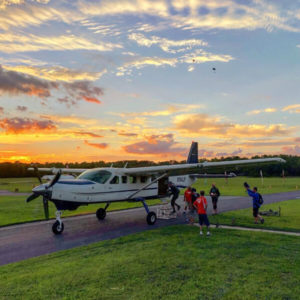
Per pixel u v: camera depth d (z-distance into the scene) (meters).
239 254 7.06
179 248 7.70
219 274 5.72
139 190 13.20
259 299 4.66
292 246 7.83
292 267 6.10
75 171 16.16
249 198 23.27
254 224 11.40
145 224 12.23
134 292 4.94
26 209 17.38
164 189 14.91
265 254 7.06
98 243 8.53
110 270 6.01
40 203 20.91
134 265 6.30
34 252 7.88
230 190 33.25
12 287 5.21
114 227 11.56
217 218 13.04
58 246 8.52
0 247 8.49
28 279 5.59
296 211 15.14
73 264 6.48
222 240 8.60
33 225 12.09
